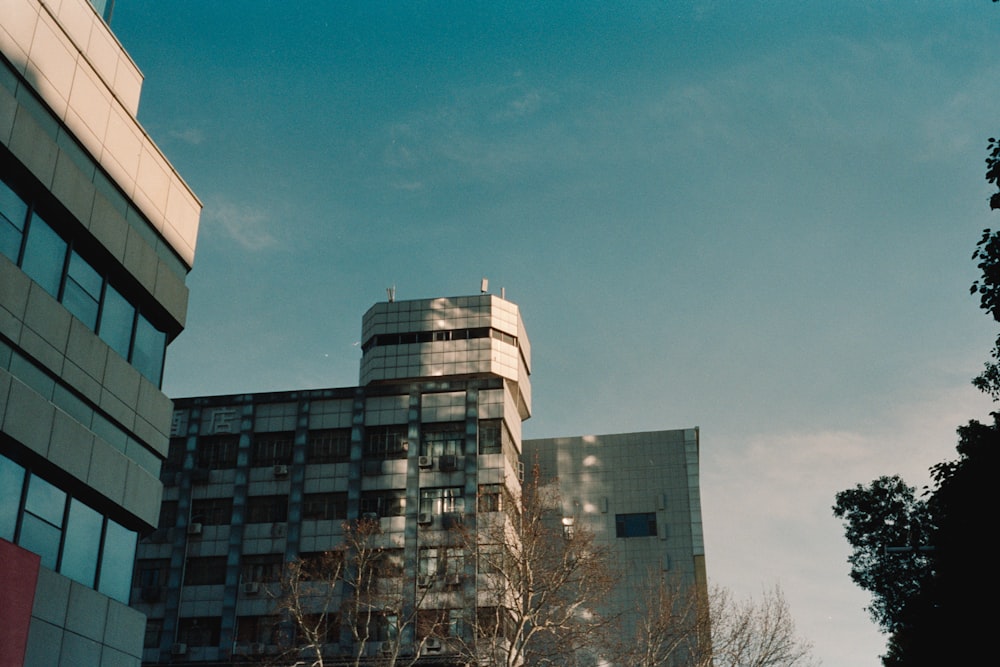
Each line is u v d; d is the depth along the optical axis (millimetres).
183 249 33062
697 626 49312
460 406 65562
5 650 22141
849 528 46250
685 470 78188
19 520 24047
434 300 72375
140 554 62969
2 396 23375
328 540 62062
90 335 27469
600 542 76375
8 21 24766
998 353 27297
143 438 29828
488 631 45406
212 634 60562
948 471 30047
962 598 30188
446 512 62094
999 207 24031
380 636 58375
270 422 66375
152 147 31406
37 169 25344
